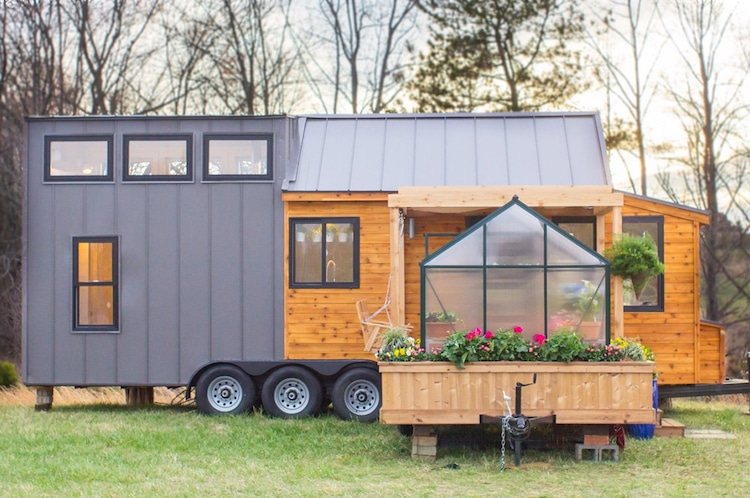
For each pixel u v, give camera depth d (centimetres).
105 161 1288
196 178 1276
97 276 1283
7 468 881
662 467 895
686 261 1246
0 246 2530
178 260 1270
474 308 939
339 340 1245
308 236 1262
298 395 1241
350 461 928
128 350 1266
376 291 1245
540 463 910
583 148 1322
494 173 1283
